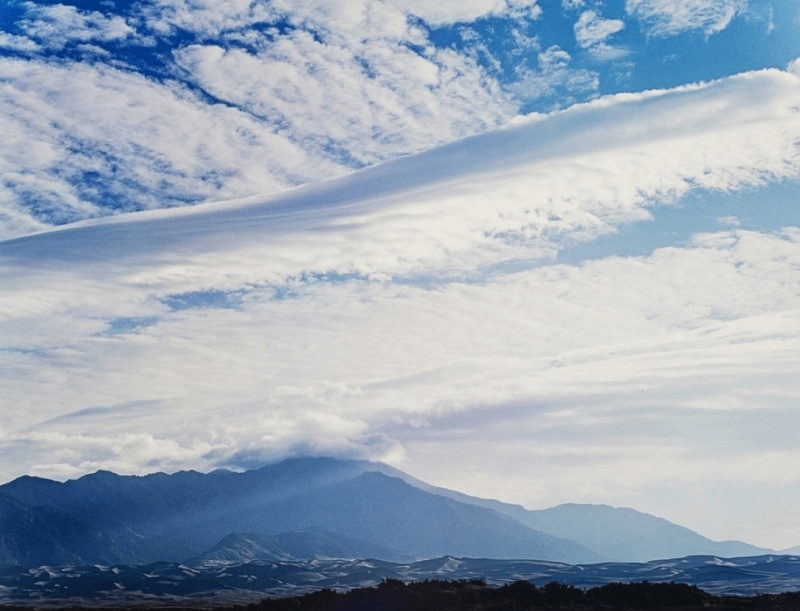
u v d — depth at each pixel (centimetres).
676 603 13062
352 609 13125
